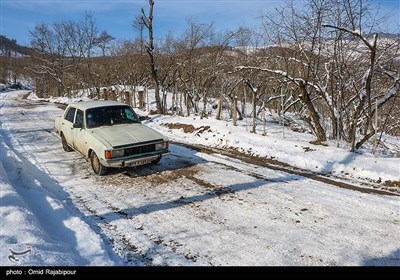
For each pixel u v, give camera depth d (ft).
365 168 21.99
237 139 31.19
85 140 23.48
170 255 12.61
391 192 18.92
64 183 21.20
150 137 22.61
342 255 12.37
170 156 27.58
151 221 15.61
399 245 13.01
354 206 16.85
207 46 55.83
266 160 26.25
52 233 14.21
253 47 48.88
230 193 18.93
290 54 32.73
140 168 24.14
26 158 27.04
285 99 56.18
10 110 70.23
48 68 150.51
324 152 25.80
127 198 18.52
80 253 12.58
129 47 87.86
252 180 21.13
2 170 20.01
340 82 30.45
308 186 19.92
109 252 12.87
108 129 23.72
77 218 15.40
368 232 14.10
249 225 14.96
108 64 96.89
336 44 28.96
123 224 15.34
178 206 17.26
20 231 12.82
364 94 27.63
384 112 40.34
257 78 52.90
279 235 13.97
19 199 15.70
